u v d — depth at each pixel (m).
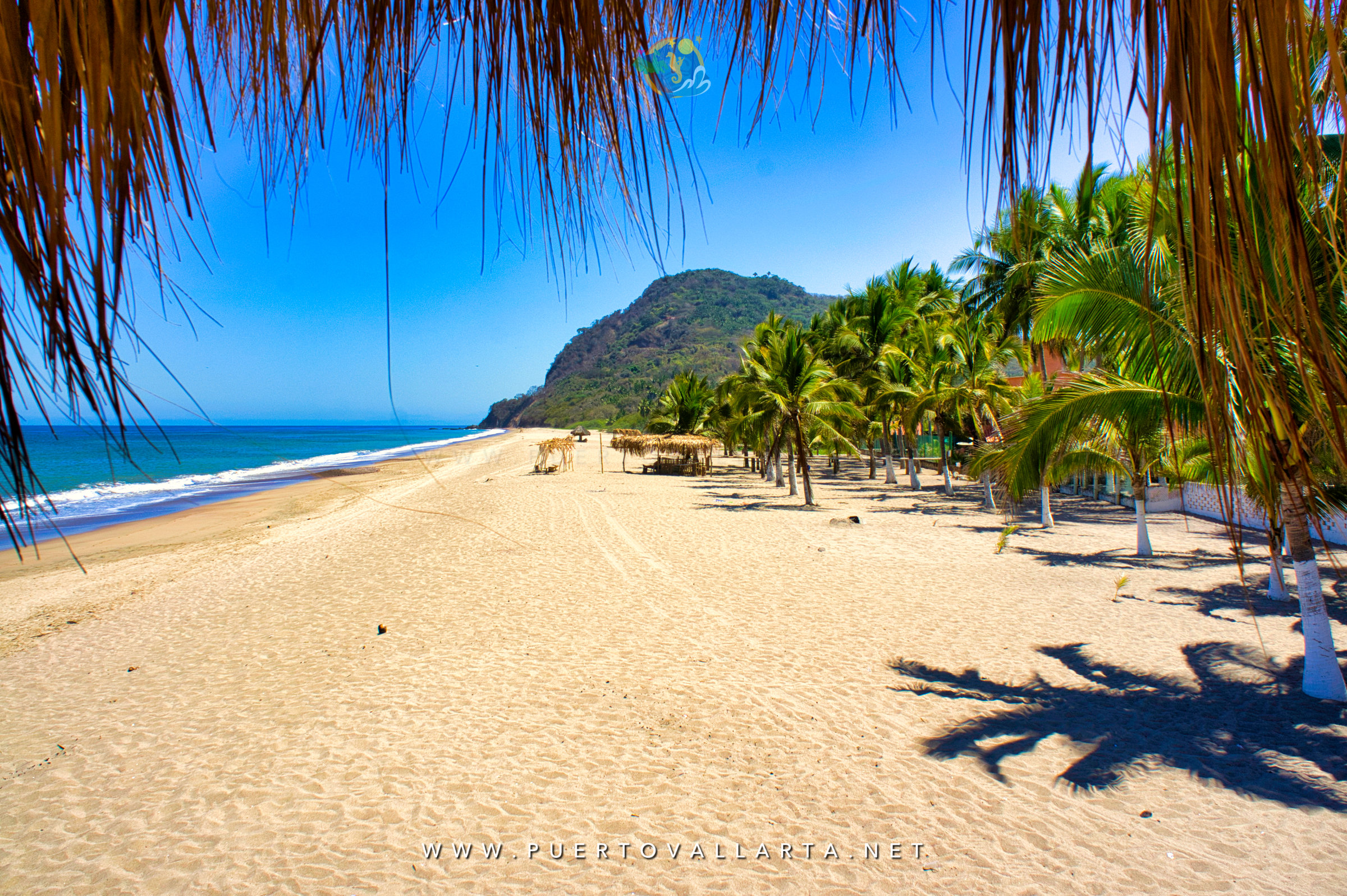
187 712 5.64
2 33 0.47
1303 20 0.51
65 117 0.48
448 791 4.37
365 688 6.00
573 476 30.38
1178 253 0.60
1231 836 3.78
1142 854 3.66
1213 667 6.07
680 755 4.78
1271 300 0.56
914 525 14.84
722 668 6.34
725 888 3.50
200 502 22.84
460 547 12.52
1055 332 5.42
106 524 18.52
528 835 3.94
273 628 7.93
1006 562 10.70
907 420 22.97
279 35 0.75
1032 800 4.18
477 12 0.77
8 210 0.46
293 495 23.64
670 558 11.47
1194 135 0.53
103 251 0.48
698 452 32.62
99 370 0.47
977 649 6.72
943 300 27.30
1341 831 3.75
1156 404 5.41
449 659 6.69
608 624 7.75
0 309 0.47
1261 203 0.54
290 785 4.47
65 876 3.66
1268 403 0.62
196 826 4.07
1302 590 5.55
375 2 0.75
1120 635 7.04
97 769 4.74
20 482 0.44
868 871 3.60
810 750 4.81
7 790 4.51
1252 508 12.08
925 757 4.69
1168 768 4.47
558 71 0.78
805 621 7.77
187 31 0.60
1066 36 0.59
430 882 3.57
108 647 7.52
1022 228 0.64
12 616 9.13
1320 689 5.41
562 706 5.57
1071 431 5.83
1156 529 13.74
